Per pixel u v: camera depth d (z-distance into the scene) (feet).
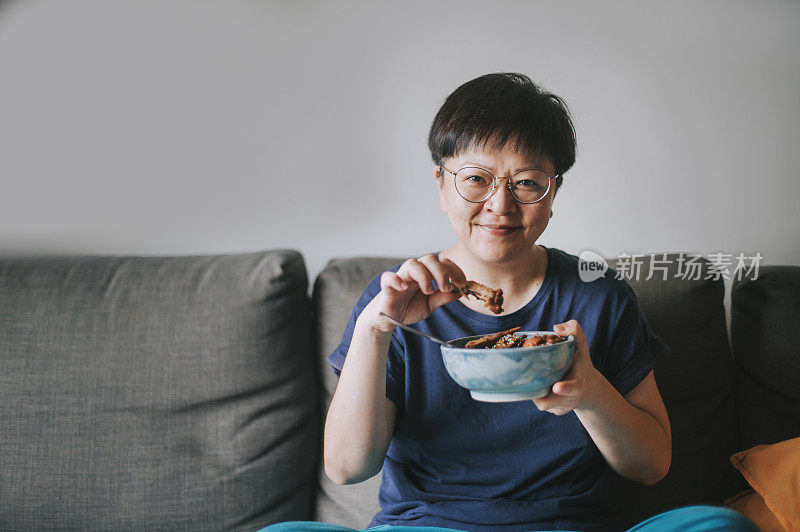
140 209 5.47
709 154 5.51
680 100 5.49
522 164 3.21
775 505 3.81
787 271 4.83
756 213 5.54
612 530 3.47
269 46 5.45
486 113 3.22
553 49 5.47
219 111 5.46
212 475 4.33
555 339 2.72
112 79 5.41
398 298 3.05
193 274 4.64
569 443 3.51
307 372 4.67
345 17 5.45
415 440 3.63
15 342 4.41
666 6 5.45
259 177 5.50
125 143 5.44
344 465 3.43
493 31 5.45
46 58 5.36
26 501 4.25
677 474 4.52
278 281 4.57
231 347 4.45
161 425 4.36
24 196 5.41
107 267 4.69
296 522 3.02
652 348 3.76
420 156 5.49
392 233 5.53
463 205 3.28
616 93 5.48
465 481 3.55
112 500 4.25
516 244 3.28
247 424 4.42
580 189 5.52
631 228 5.54
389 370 3.62
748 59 5.47
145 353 4.42
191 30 5.42
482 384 2.57
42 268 4.67
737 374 4.92
